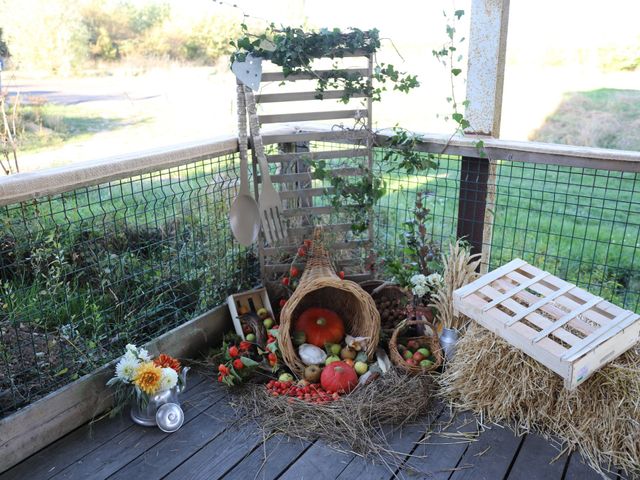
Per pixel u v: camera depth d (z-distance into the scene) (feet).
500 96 7.55
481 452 5.74
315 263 7.76
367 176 8.02
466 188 7.94
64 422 5.98
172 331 7.25
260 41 7.18
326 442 5.90
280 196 7.97
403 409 6.24
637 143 15.51
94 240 7.08
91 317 6.72
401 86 7.62
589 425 5.71
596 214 11.95
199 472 5.49
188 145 7.00
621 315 5.92
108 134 18.31
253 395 6.63
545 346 5.58
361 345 7.20
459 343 6.63
